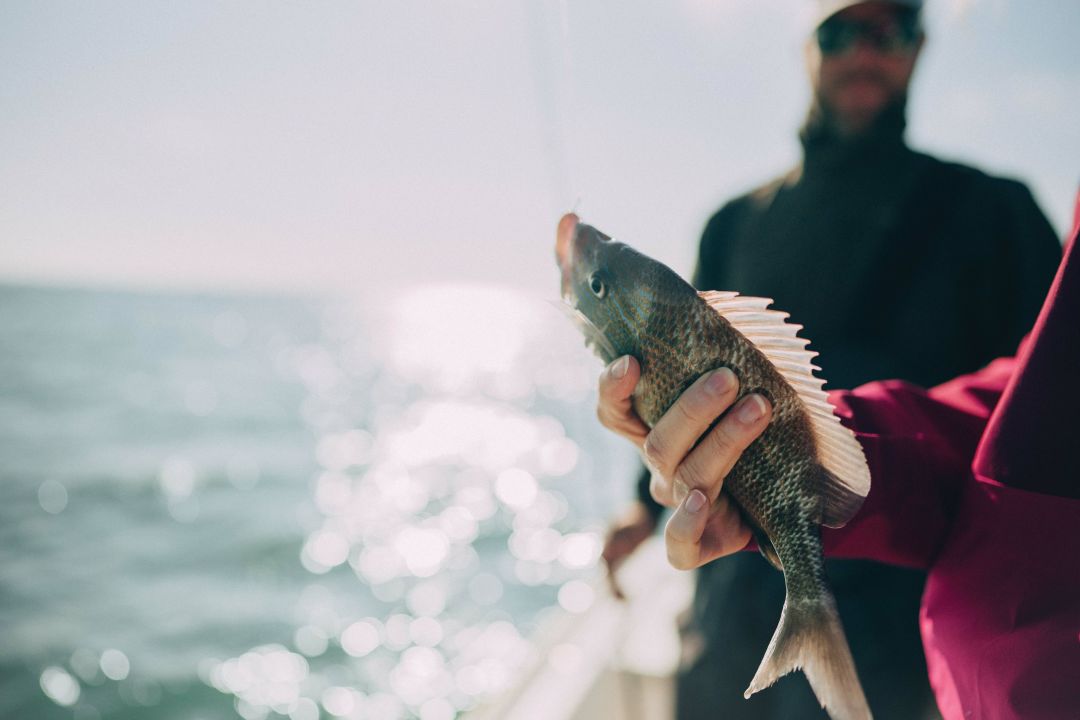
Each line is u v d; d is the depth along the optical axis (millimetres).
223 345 64875
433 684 9578
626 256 1316
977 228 2033
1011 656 983
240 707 9258
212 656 10523
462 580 13109
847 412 1320
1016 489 1028
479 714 2693
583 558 14008
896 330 2082
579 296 1400
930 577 1214
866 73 2154
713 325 1203
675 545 1169
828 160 2250
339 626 11398
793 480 1209
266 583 13305
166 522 17078
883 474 1232
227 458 23531
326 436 27359
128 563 14383
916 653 1869
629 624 3279
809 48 2398
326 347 66062
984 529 1091
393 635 11000
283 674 9953
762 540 1273
